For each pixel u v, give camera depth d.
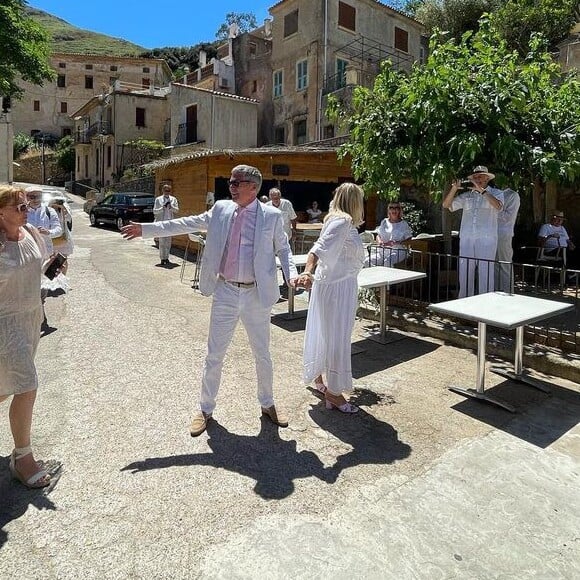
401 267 6.78
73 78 55.03
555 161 5.41
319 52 22.08
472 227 5.58
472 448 3.18
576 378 4.26
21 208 2.59
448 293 6.29
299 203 16.36
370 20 23.67
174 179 14.20
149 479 2.76
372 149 6.36
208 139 24.27
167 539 2.30
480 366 3.87
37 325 2.79
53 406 3.66
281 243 3.44
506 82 5.60
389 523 2.46
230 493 2.66
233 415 3.58
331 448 3.16
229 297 3.29
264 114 25.98
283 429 3.39
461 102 5.60
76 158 41.31
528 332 5.01
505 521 2.50
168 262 10.94
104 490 2.66
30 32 22.16
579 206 11.34
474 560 2.23
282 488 2.71
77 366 4.50
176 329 5.75
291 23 23.89
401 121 6.10
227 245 3.27
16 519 2.41
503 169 5.83
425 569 2.17
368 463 2.99
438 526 2.45
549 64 6.68
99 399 3.80
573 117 6.04
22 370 2.62
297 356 4.95
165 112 34.16
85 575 2.08
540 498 2.70
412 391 4.07
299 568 2.15
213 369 3.35
